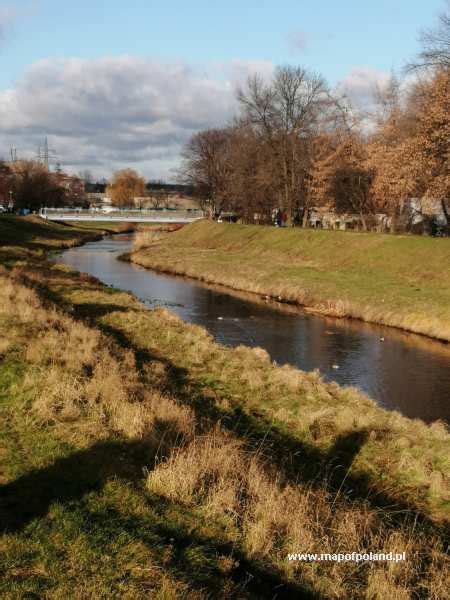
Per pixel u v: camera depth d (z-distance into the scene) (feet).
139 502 21.38
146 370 44.75
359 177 154.71
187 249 180.96
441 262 100.17
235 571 18.79
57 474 22.99
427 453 34.40
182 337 59.62
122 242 251.80
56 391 31.73
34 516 19.72
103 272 141.49
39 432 27.17
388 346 69.26
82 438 26.71
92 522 19.61
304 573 19.60
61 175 553.23
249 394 43.37
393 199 127.54
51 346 41.98
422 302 83.97
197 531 20.38
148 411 31.60
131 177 487.20
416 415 46.50
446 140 99.30
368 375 57.36
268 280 114.83
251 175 207.00
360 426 37.93
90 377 37.04
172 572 17.33
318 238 143.43
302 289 102.22
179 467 23.70
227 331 76.59
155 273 142.31
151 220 298.76
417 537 24.98
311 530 22.11
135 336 59.00
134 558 17.76
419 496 30.14
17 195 354.33
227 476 25.09
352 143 159.02
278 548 20.58
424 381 55.52
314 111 171.73
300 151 178.81
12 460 24.08
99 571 17.01
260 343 70.08
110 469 23.66
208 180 259.60
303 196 189.67
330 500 27.35
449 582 21.21
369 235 128.16
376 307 85.76
